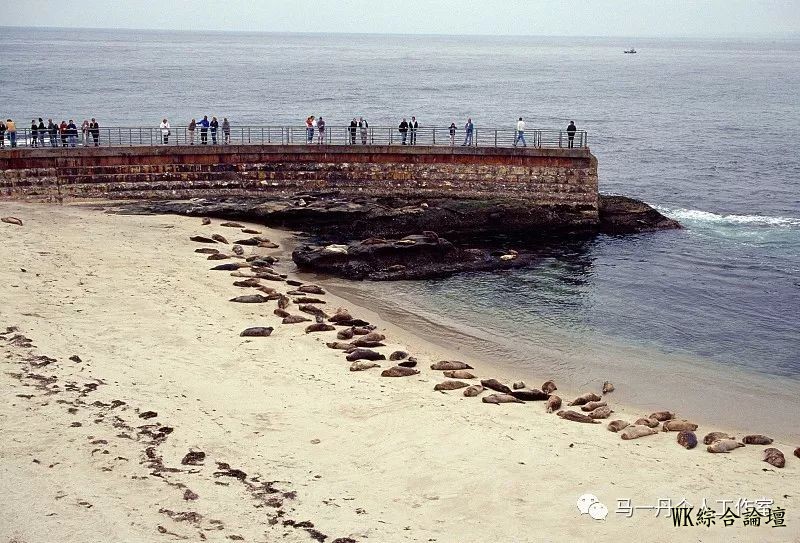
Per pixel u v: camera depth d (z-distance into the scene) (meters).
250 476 20.55
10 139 52.78
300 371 28.50
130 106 113.00
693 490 21.25
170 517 18.23
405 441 23.31
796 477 22.58
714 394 29.80
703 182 71.44
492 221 51.38
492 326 36.19
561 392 29.25
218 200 52.12
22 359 26.69
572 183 52.06
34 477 19.53
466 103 131.62
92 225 46.44
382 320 36.19
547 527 19.05
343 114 111.44
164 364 27.86
